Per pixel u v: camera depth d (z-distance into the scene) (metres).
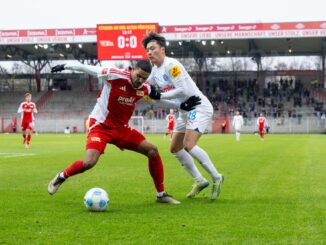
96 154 6.30
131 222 5.25
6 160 13.92
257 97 54.25
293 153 17.30
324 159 14.51
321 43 50.38
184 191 7.84
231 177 9.77
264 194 7.39
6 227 5.02
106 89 6.34
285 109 51.34
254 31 43.53
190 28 44.34
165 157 15.30
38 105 55.47
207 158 6.73
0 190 7.78
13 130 51.84
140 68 6.11
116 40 41.12
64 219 5.41
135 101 6.45
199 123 6.80
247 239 4.51
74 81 60.53
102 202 5.90
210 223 5.20
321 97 52.75
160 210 6.00
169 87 6.88
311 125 48.19
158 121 50.34
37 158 14.69
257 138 34.50
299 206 6.26
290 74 56.94
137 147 6.50
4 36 46.22
